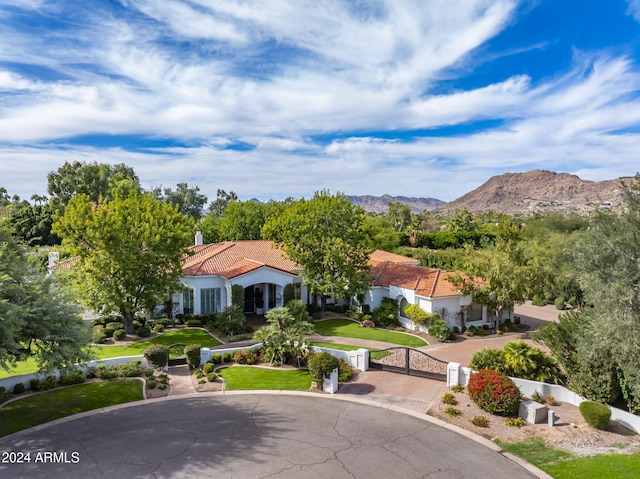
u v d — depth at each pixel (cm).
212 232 6134
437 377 2206
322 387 2067
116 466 1359
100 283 2964
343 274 3509
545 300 4659
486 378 1831
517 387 1836
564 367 1958
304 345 2373
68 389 2011
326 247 3528
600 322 1630
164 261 3144
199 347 2392
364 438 1576
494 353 2184
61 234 2953
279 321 2495
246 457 1425
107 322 3319
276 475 1317
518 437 1600
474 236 7231
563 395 1927
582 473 1335
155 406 1862
